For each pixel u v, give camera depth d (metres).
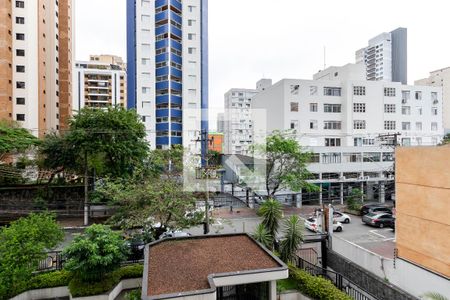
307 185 28.64
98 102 74.62
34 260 12.93
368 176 36.00
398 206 14.37
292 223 16.28
